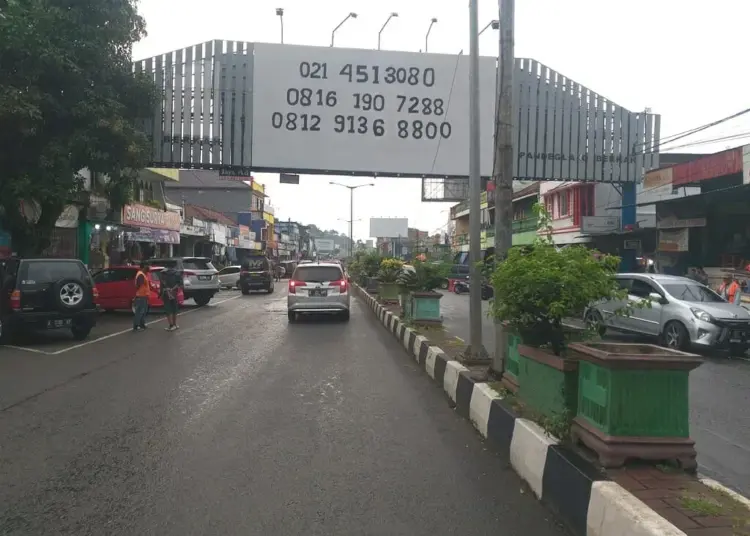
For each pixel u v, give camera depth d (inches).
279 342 522.3
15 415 271.6
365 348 489.7
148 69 757.3
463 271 1457.9
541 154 830.5
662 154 1153.4
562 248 211.0
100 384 341.1
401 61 755.4
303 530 155.0
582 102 840.9
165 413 275.1
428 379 362.3
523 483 187.2
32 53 554.6
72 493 179.5
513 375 244.5
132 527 156.6
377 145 754.8
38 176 585.0
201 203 2541.8
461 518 161.9
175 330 607.5
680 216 864.9
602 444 154.8
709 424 269.4
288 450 221.5
